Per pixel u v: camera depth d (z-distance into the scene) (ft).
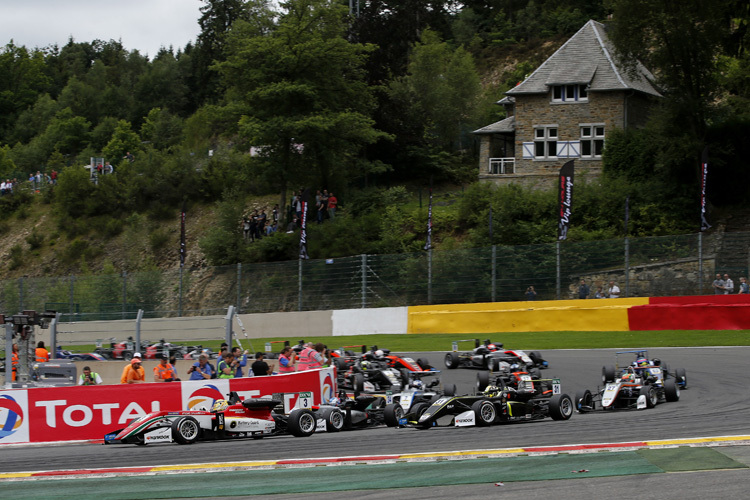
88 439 110.32
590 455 75.87
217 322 227.20
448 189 402.31
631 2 294.05
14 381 135.74
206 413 100.12
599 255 228.84
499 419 107.14
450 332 236.02
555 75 345.10
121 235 422.00
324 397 125.59
